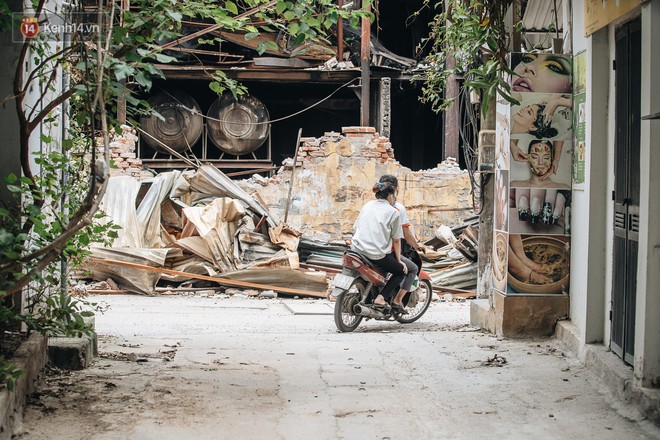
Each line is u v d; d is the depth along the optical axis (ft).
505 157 30.50
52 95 27.30
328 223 67.51
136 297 48.88
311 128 88.99
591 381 23.24
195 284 52.01
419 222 69.05
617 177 23.85
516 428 18.51
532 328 30.63
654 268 19.40
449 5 30.83
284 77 73.87
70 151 29.35
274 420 18.85
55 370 22.76
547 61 29.81
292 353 28.25
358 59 75.92
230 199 52.75
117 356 26.58
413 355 27.73
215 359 26.81
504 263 30.68
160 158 78.07
